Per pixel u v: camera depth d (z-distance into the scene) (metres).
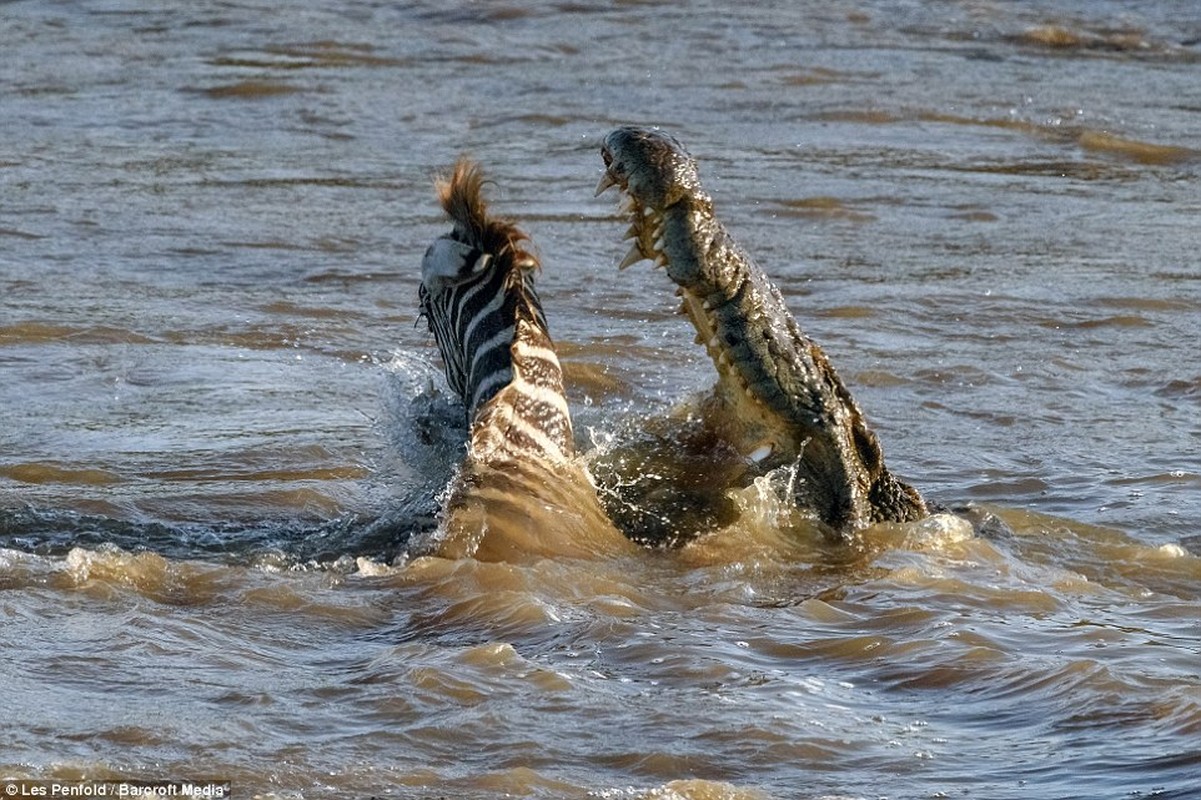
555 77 76.94
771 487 25.28
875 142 65.69
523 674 19.14
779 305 25.02
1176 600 22.94
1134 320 41.28
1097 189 58.72
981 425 32.62
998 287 44.50
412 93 72.88
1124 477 29.22
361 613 21.52
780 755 17.17
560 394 25.19
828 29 90.75
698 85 75.88
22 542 24.23
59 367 34.97
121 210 51.38
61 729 17.22
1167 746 17.31
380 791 16.14
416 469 27.64
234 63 77.81
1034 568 24.06
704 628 21.14
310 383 34.38
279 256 46.50
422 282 26.83
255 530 25.33
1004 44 88.19
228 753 16.81
